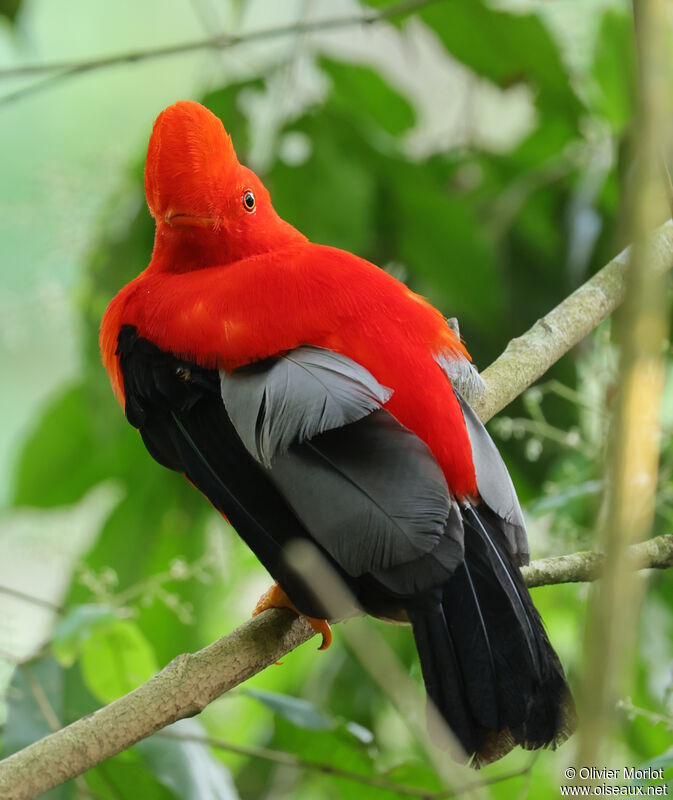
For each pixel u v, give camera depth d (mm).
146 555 10227
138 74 14531
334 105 10305
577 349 9805
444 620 5613
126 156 10297
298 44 10211
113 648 7656
